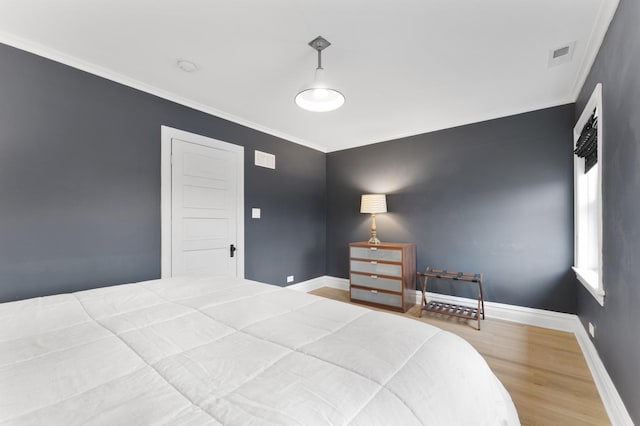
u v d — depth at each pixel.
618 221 1.48
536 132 2.87
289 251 3.87
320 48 1.89
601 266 1.75
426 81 2.36
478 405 0.83
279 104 2.83
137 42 1.87
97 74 2.17
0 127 1.78
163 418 0.58
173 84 2.42
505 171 3.03
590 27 1.71
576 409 1.64
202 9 1.57
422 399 0.71
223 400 0.64
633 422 1.31
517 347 2.39
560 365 2.10
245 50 1.94
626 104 1.36
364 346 0.91
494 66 2.14
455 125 3.35
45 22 1.68
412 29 1.72
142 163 2.42
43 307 1.27
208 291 1.55
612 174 1.57
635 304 1.28
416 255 3.62
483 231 3.16
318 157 4.39
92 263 2.13
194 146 2.79
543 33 1.76
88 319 1.14
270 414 0.59
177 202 2.66
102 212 2.19
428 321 3.01
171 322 1.10
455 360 0.91
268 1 1.50
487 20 1.65
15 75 1.83
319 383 0.70
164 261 2.54
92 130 2.15
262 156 3.51
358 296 3.61
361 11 1.57
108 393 0.67
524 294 2.92
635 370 1.28
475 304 3.20
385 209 3.72
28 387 0.68
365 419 0.60
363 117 3.17
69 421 0.57
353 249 3.66
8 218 1.80
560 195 2.75
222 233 3.04
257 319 1.15
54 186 1.97
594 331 2.02
